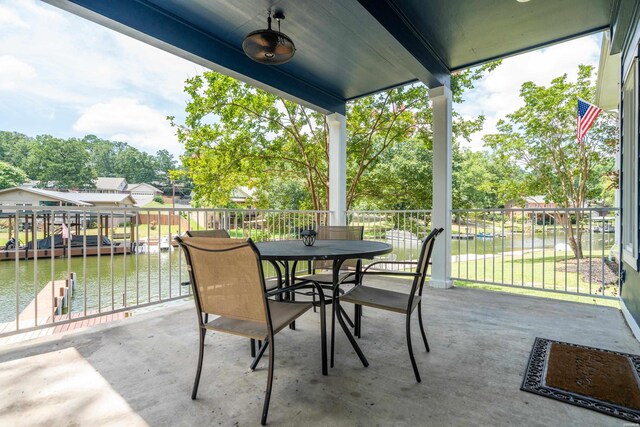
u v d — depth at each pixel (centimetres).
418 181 916
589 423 144
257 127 896
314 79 448
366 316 296
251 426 144
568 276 794
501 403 159
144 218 2155
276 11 297
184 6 291
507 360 206
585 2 292
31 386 177
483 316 296
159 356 214
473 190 1084
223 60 348
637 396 164
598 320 284
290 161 970
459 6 299
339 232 322
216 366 200
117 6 263
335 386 176
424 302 343
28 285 933
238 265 152
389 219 691
